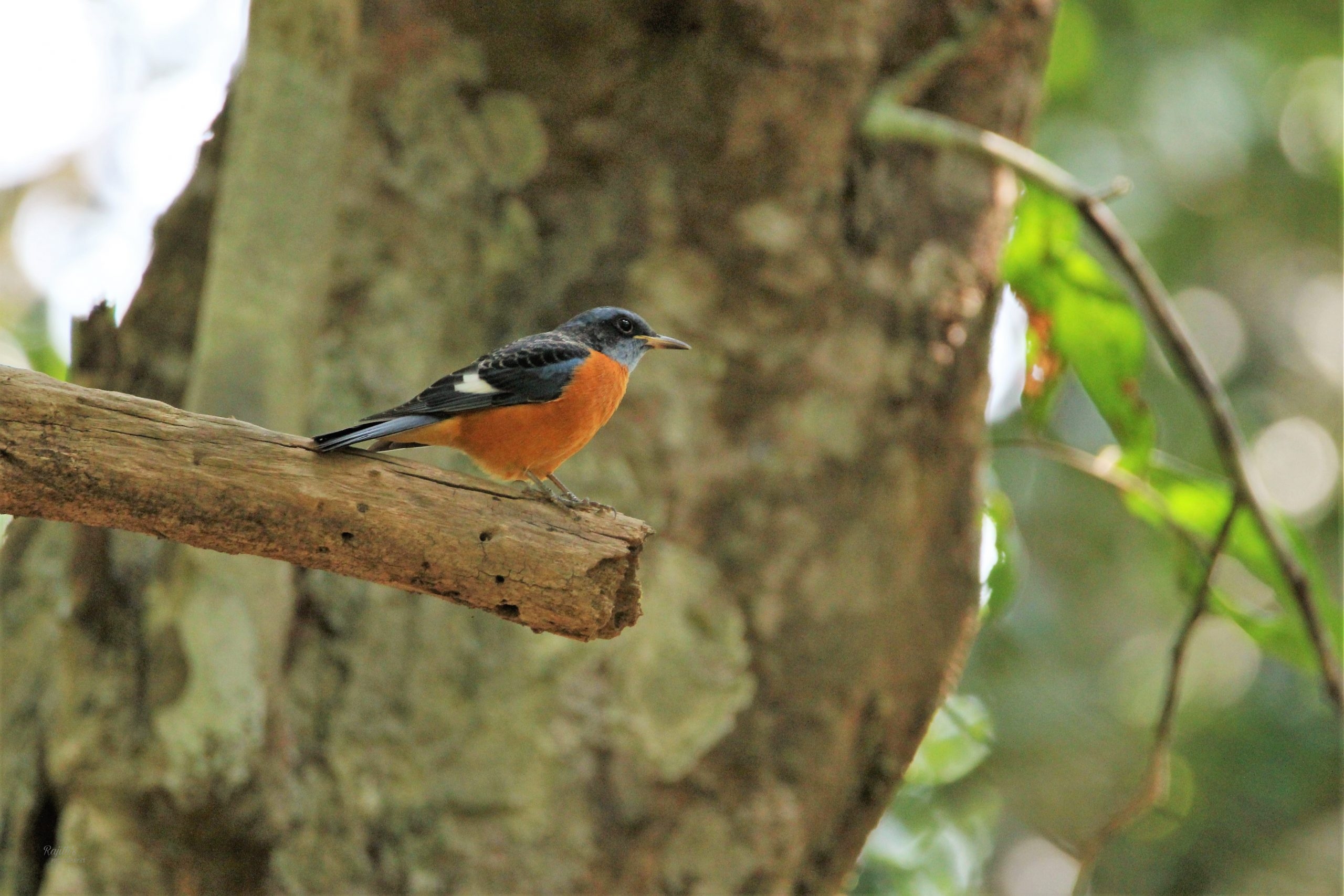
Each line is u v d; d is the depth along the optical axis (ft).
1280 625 44.75
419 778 32.37
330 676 32.37
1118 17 78.64
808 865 37.09
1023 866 85.30
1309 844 72.23
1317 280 91.40
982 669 72.64
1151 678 85.97
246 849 28.43
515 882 32.24
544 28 36.76
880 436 37.73
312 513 21.75
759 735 35.27
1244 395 87.45
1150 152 79.00
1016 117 42.55
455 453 37.32
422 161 36.78
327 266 30.66
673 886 33.96
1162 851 75.00
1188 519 45.11
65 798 28.35
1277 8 76.69
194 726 27.66
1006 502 50.19
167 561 28.43
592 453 36.09
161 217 36.32
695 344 36.83
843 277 37.76
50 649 33.55
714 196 37.19
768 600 35.88
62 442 20.17
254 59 30.19
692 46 36.73
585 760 33.45
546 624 23.89
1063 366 43.60
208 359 28.73
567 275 36.94
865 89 37.99
